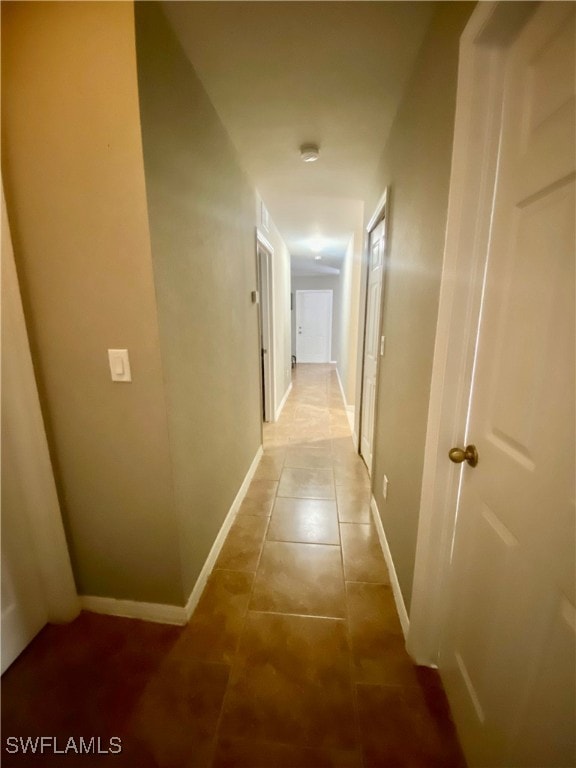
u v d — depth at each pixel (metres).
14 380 1.12
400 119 1.48
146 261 1.02
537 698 0.63
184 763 0.92
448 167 0.91
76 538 1.33
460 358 0.91
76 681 1.12
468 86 0.77
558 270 0.59
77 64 0.93
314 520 2.01
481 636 0.85
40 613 1.29
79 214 1.02
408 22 1.06
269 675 1.14
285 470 2.68
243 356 2.22
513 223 0.74
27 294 1.10
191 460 1.37
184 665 1.17
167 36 1.06
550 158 0.61
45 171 1.00
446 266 0.90
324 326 8.30
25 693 1.09
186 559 1.34
